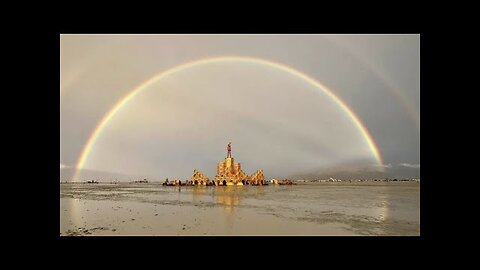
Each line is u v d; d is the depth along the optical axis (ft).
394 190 377.09
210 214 114.42
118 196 245.86
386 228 85.87
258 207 142.31
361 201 179.32
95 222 96.12
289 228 84.17
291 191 349.20
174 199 204.64
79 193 303.68
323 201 180.75
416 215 111.14
